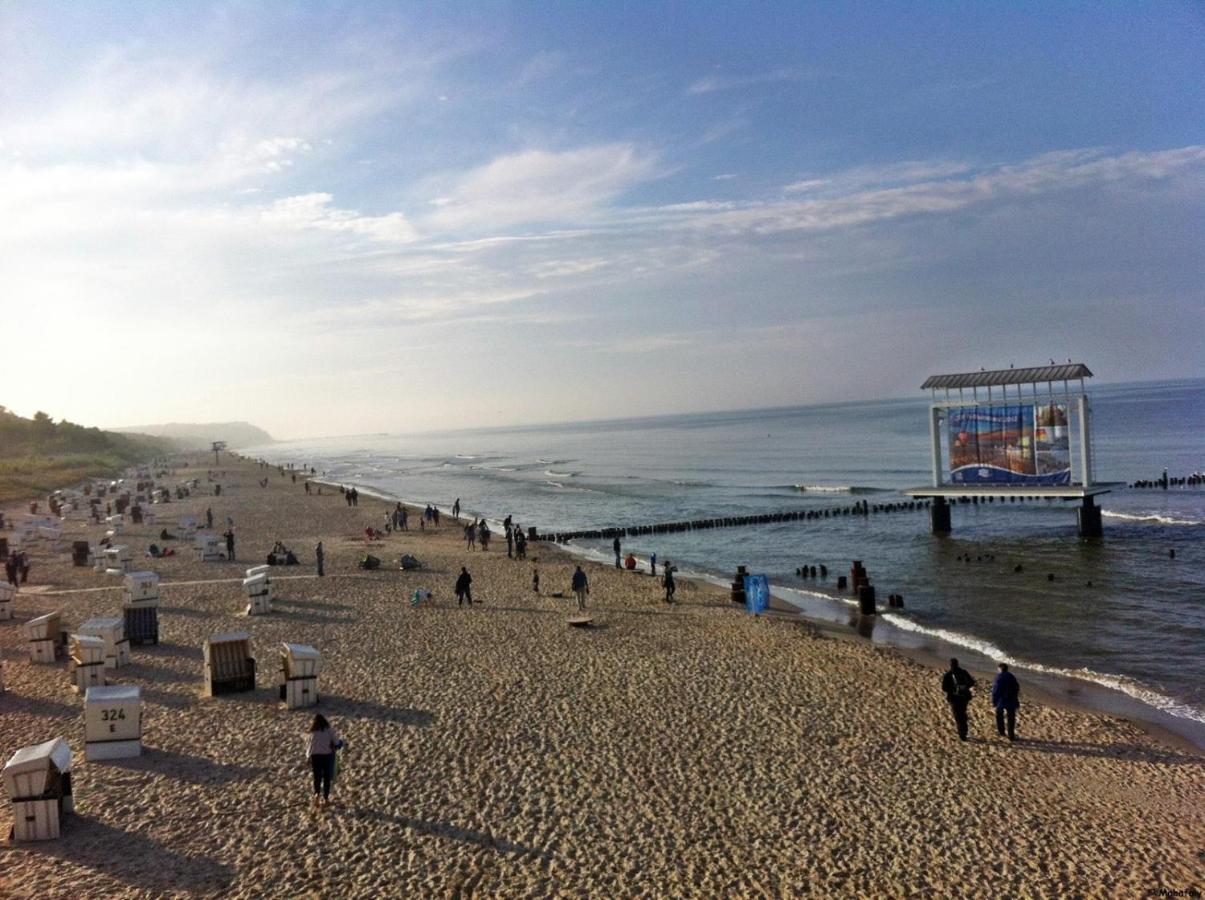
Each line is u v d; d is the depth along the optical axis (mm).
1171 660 24094
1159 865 11914
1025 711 19000
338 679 20938
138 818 13078
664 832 12781
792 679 21172
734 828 12945
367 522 62531
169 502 81125
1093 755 16312
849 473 103312
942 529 51875
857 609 32031
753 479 101250
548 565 41500
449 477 128625
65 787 12922
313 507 75375
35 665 22109
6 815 13133
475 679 21000
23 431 171375
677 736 17000
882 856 12102
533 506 78500
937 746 16656
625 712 18484
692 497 81812
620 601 32062
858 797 14164
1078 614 29703
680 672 21750
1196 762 16094
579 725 17625
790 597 34719
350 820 13078
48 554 45531
